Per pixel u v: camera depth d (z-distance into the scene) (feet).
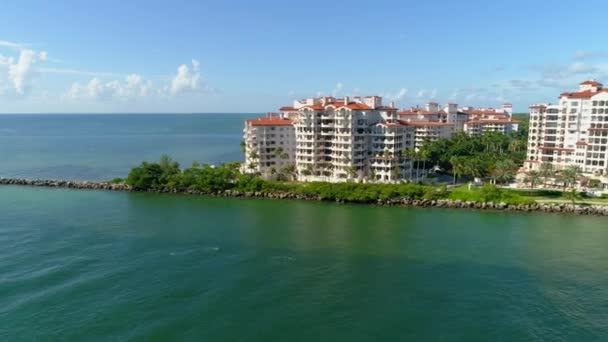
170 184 581.94
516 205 479.82
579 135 606.96
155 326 232.32
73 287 274.36
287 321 237.45
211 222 426.51
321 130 625.41
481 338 221.05
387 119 622.95
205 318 240.32
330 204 516.32
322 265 311.47
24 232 387.34
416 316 241.96
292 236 378.73
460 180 625.00
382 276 292.61
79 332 226.79
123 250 341.21
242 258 324.80
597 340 217.97
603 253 333.42
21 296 262.26
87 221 427.74
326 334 225.76
